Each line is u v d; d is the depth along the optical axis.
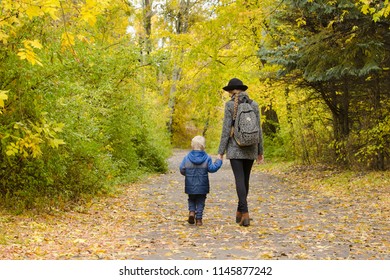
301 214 10.38
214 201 12.84
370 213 10.20
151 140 23.27
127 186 16.42
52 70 9.54
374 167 17.22
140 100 18.81
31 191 10.16
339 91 18.69
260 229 8.64
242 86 9.22
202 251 6.89
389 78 16.81
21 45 8.70
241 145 8.90
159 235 8.23
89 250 6.82
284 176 19.91
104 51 14.90
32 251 6.61
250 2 17.14
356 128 19.92
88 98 13.55
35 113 8.95
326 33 14.23
